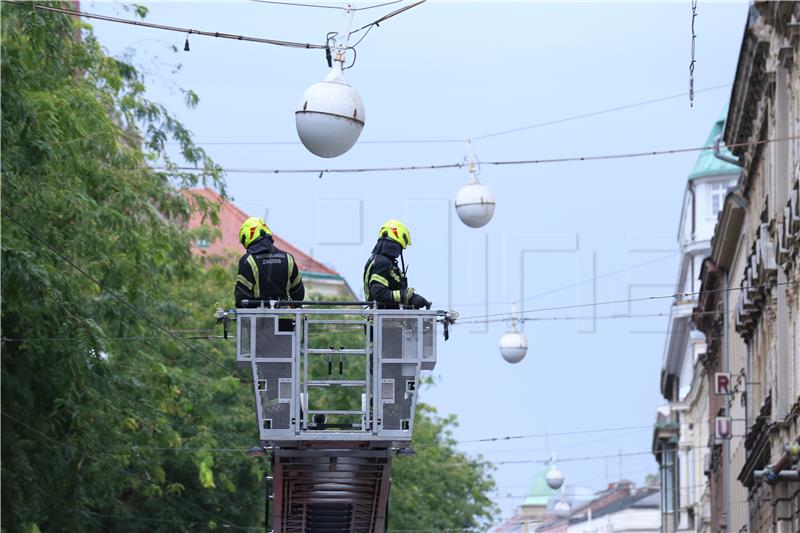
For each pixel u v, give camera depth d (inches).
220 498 4028.1
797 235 3718.0
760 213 4729.3
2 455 2689.5
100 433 2878.9
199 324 4060.0
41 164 2463.1
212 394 3774.6
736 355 5718.5
